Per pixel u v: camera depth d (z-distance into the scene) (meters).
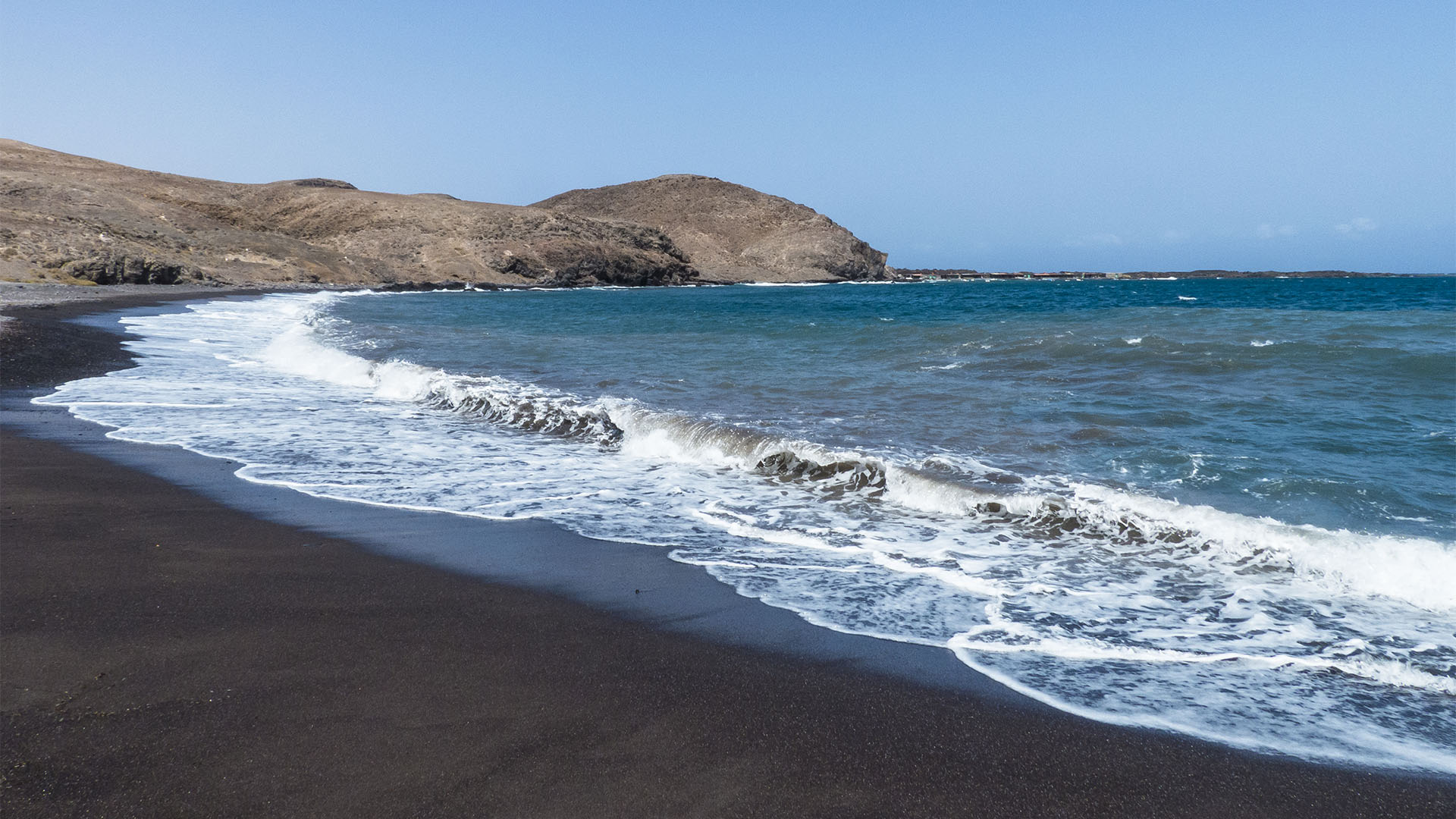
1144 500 5.43
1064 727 2.84
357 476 6.52
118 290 37.22
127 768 2.33
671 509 5.82
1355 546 4.51
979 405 9.16
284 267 60.81
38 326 15.42
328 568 4.27
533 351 15.91
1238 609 4.00
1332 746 2.76
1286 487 5.79
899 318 27.25
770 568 4.56
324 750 2.47
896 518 5.64
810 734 2.72
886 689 3.09
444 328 22.80
